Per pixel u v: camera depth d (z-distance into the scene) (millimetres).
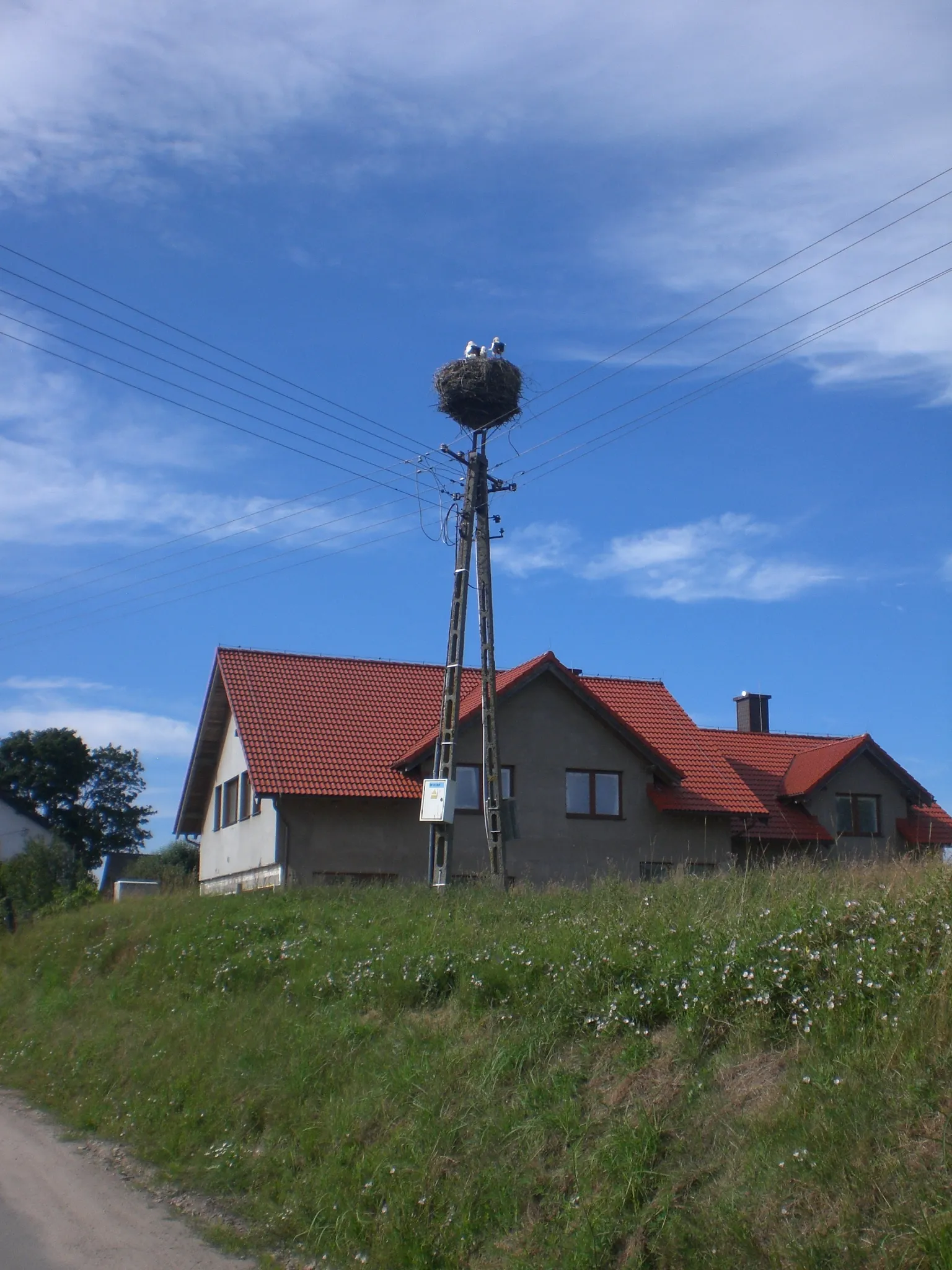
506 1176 7004
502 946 10672
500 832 19828
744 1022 7418
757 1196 5828
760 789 31578
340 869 25188
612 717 27516
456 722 20297
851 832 31000
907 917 7668
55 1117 10938
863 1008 6895
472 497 20984
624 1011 8258
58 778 57500
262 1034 10719
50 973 17234
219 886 30250
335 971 11992
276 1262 6910
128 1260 6883
